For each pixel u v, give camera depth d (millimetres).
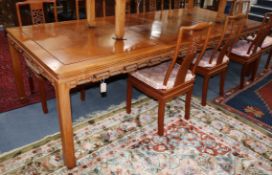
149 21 2496
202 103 2514
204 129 2180
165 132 2111
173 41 1968
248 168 1806
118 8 1794
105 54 1626
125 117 2277
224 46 2326
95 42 1823
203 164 1813
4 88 2611
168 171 1739
